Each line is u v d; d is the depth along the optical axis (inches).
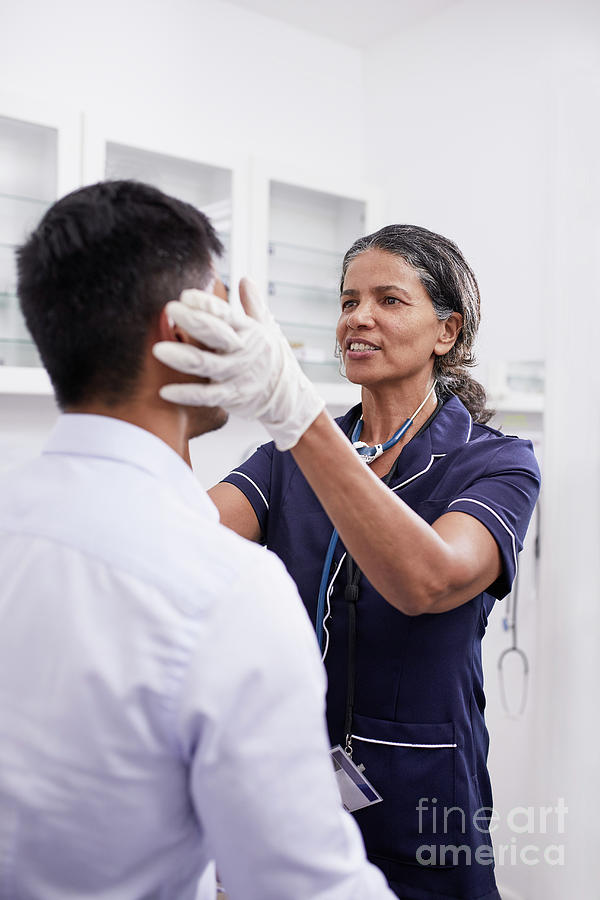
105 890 25.0
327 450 35.4
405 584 38.1
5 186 92.6
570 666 92.9
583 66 97.0
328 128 130.2
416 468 49.1
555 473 94.3
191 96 115.7
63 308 27.1
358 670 47.0
